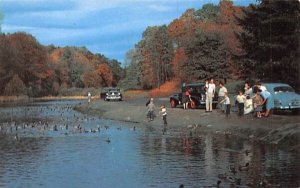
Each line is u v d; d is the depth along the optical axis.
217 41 74.38
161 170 15.05
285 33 41.84
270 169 14.62
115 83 182.00
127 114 40.34
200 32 77.06
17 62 113.88
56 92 133.75
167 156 18.05
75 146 21.69
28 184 13.18
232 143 21.33
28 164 16.62
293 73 41.03
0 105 75.50
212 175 14.01
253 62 44.31
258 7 43.19
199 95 36.38
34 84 125.88
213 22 103.44
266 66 42.59
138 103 54.75
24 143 23.19
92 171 15.09
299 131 20.12
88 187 12.75
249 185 12.45
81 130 29.58
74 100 103.06
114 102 60.16
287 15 40.97
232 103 37.66
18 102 92.50
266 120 25.34
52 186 12.89
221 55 73.69
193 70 75.19
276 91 28.66
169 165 15.98
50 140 24.44
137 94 107.56
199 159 17.14
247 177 13.52
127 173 14.64
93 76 158.62
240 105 28.11
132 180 13.54
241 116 27.78
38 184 13.17
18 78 110.75
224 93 29.52
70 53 163.00
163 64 117.12
